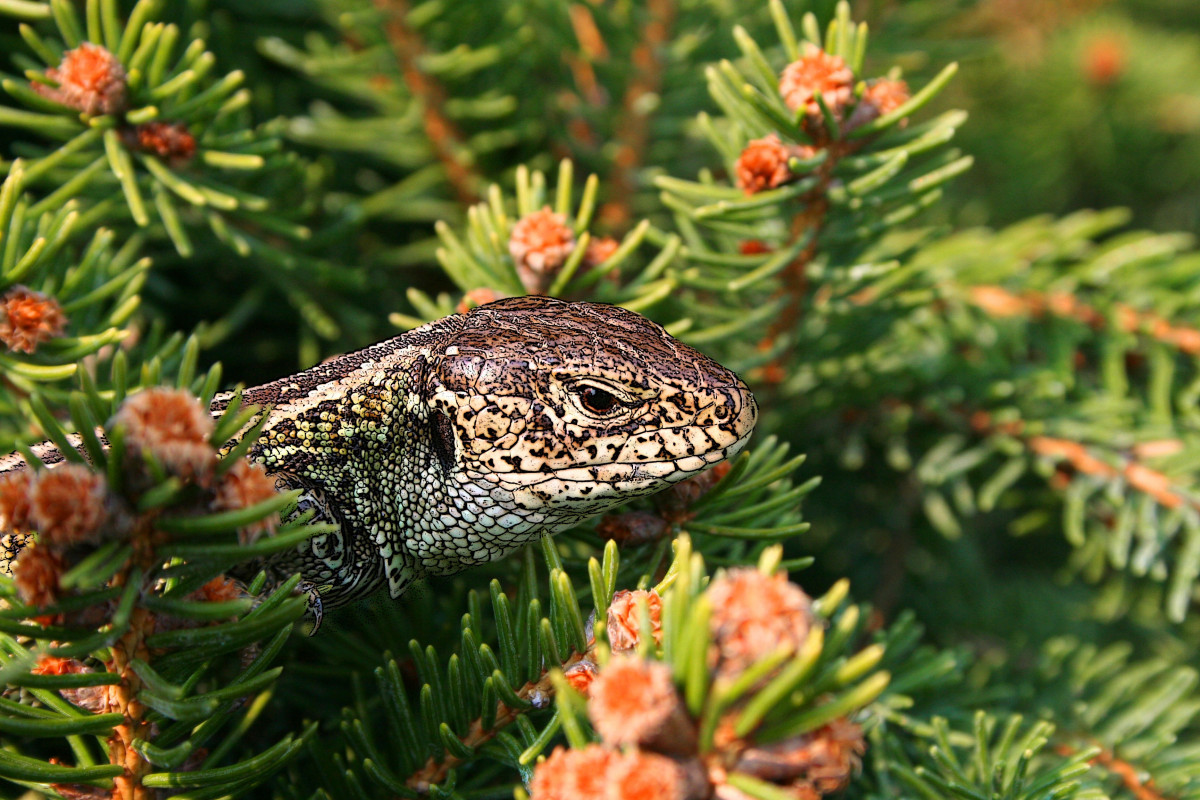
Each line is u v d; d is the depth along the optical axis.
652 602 0.23
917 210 0.25
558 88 0.28
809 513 0.28
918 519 0.28
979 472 0.28
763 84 0.25
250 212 0.26
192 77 0.25
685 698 0.22
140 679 0.23
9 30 0.27
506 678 0.24
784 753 0.22
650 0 0.27
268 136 0.26
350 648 0.25
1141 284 0.27
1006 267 0.27
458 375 0.25
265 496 0.23
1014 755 0.25
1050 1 0.33
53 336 0.24
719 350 0.26
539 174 0.26
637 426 0.25
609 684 0.22
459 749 0.24
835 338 0.26
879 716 0.25
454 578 0.25
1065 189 0.32
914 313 0.27
